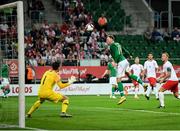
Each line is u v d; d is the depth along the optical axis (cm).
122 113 3656
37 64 6538
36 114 3619
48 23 7794
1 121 3116
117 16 8119
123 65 4366
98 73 6650
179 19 8706
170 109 4000
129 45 7588
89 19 7688
